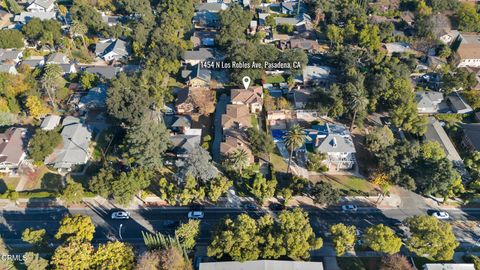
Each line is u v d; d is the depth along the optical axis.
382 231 89.38
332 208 106.81
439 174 105.50
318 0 199.75
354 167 118.94
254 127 127.19
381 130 120.56
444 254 86.94
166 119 136.88
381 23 182.62
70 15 197.25
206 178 104.12
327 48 181.75
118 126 129.38
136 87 132.00
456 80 143.25
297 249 86.19
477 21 191.38
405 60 161.38
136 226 101.50
